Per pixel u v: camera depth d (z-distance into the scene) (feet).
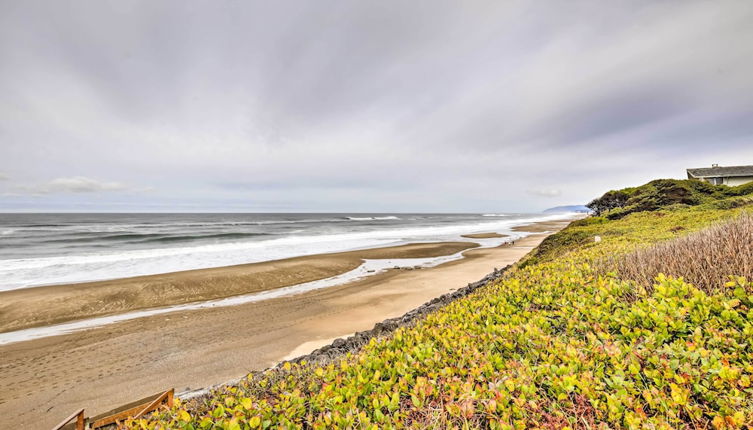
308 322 41.57
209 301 51.16
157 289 56.08
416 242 132.87
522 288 18.04
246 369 30.04
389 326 32.89
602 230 53.62
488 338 11.93
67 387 27.45
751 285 11.23
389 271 74.08
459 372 9.84
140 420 10.47
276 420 9.29
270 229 201.67
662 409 7.16
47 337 37.50
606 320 11.58
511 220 402.52
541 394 8.34
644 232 42.32
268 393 12.67
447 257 93.81
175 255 93.50
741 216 16.87
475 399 8.22
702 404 7.18
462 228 229.66
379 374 10.30
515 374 9.12
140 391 26.81
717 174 120.06
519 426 7.13
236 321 42.16
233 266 76.18
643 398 7.81
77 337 37.45
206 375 29.12
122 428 11.53
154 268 74.02
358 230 204.44
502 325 12.98
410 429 7.86
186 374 29.30
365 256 93.86
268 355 32.68
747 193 82.23
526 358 10.02
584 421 7.11
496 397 8.00
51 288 56.03
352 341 29.84
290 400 10.07
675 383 7.74
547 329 12.21
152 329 39.65
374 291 56.49
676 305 10.96
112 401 25.61
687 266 14.19
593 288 15.14
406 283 62.44
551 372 8.74
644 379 8.19
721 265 13.21
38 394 26.53
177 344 35.40
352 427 8.09
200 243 123.85
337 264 80.64
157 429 9.50
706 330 9.22
